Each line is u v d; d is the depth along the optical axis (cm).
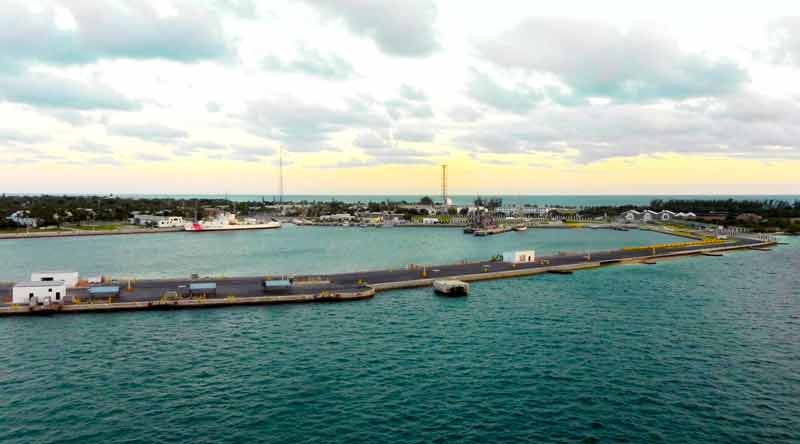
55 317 9200
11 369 6669
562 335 8338
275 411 5462
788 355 7394
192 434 4972
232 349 7506
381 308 10175
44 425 5159
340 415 5375
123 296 10356
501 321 9225
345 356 7225
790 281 13762
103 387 6100
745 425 5219
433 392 5981
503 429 5091
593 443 4831
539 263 16150
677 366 6900
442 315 9650
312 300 10706
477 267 15188
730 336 8338
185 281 12162
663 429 5122
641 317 9581
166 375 6475
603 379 6412
